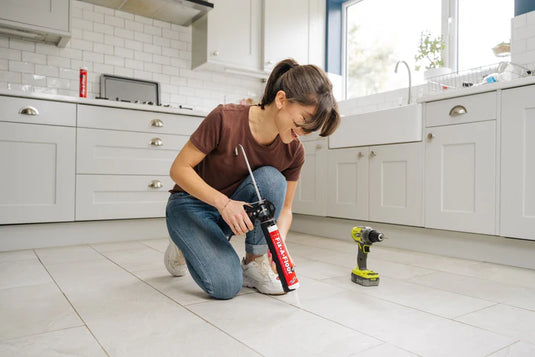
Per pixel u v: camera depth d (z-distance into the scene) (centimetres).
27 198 248
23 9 266
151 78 349
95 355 95
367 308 133
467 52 311
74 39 315
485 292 155
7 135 240
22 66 295
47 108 253
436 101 240
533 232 196
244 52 362
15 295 146
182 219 144
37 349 98
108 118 275
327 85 115
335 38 415
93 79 323
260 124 133
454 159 231
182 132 305
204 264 137
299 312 128
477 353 97
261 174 141
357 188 289
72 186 262
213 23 346
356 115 289
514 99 204
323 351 98
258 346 100
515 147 203
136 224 295
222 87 388
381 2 379
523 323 120
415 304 138
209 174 144
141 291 152
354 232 171
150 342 103
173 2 317
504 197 207
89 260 215
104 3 321
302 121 116
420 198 248
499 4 290
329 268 197
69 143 261
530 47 252
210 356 94
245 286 159
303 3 394
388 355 96
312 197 326
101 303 137
